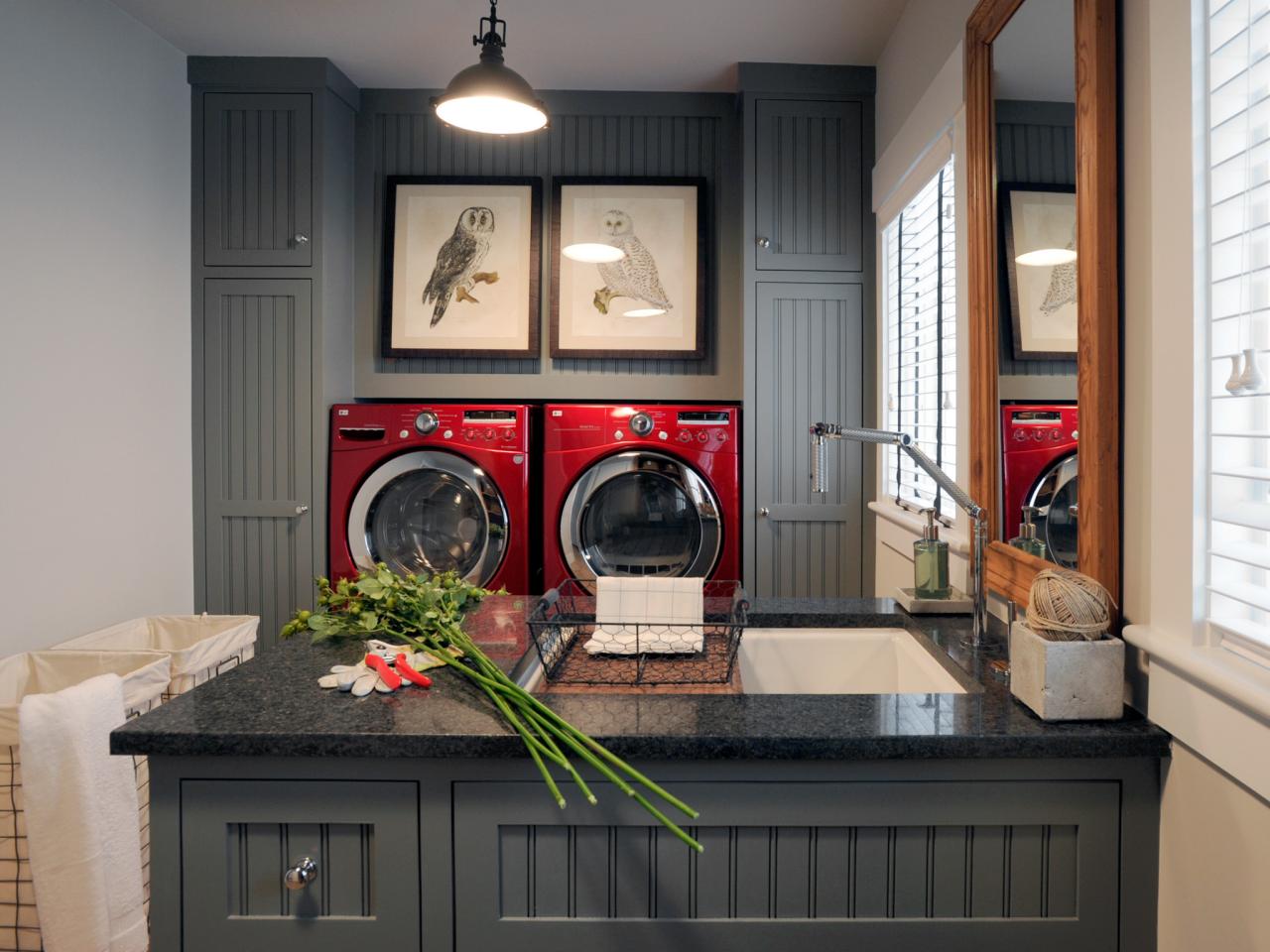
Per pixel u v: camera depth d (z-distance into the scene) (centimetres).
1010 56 166
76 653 214
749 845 119
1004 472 170
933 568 187
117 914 183
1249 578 108
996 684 139
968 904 119
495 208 338
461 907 120
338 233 325
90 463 262
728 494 304
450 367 342
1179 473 110
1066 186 138
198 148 313
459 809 120
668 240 337
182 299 309
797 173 314
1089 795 118
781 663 183
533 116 225
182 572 309
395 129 341
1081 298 131
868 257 312
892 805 119
